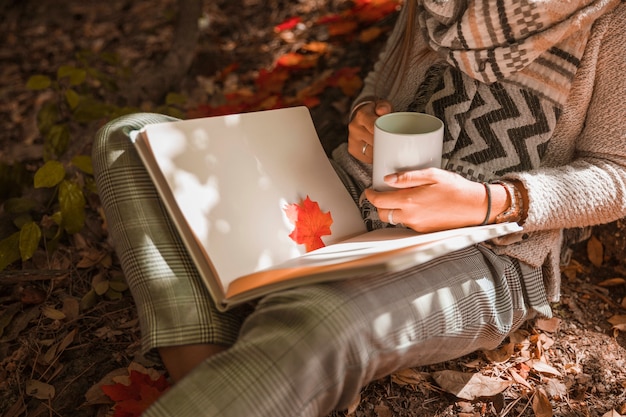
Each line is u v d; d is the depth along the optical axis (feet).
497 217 4.50
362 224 5.16
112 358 5.57
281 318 3.90
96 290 6.19
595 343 5.63
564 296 6.13
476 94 4.93
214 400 3.60
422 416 5.00
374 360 4.05
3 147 9.11
